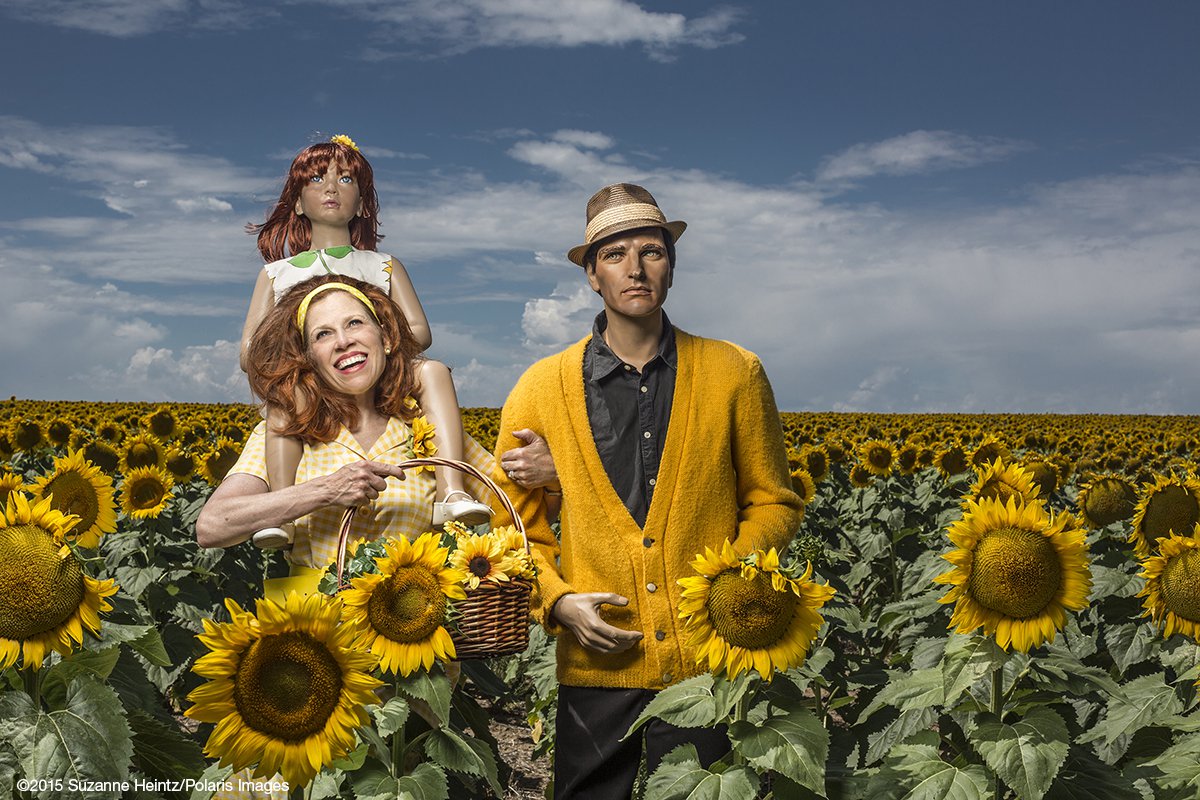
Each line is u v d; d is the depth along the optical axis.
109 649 2.77
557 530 7.25
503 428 3.52
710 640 2.58
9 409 22.47
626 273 3.21
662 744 3.13
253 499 2.96
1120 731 3.58
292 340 3.21
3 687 2.62
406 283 4.96
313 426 3.16
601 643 3.16
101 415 16.34
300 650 2.28
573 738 3.34
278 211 4.93
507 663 6.56
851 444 12.25
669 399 3.33
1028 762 2.57
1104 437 13.60
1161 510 4.08
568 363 3.41
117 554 5.99
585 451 3.30
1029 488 3.71
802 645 2.57
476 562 2.79
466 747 2.96
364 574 2.71
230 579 6.25
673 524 3.23
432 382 3.45
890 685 2.90
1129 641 4.20
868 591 7.44
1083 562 2.62
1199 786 2.81
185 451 9.17
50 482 4.25
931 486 8.52
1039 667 2.82
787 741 2.56
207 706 2.24
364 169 4.86
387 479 3.17
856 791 2.77
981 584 2.65
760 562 2.56
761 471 3.36
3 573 2.42
